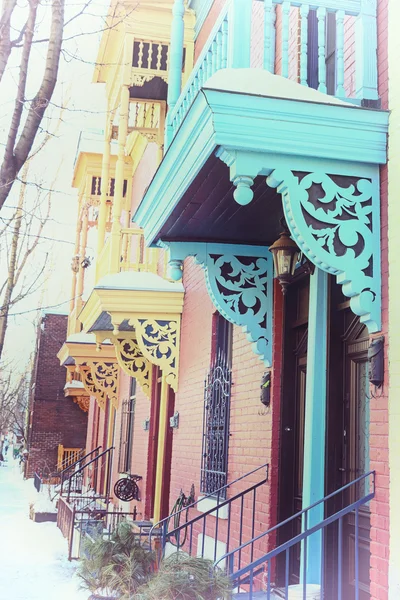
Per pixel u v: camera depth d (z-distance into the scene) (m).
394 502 3.89
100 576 5.59
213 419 7.78
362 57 4.45
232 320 6.11
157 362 9.50
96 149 14.58
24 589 7.30
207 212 5.36
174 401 10.52
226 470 7.14
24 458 31.66
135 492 11.69
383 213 4.23
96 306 10.02
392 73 4.28
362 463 4.93
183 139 4.55
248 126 3.99
